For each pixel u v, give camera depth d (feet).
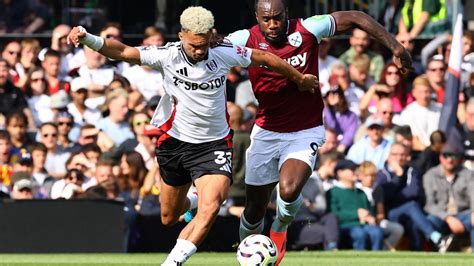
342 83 167.32
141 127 155.63
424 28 176.76
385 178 151.12
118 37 170.50
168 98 90.94
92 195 145.69
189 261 120.47
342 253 136.77
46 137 156.46
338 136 162.20
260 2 97.14
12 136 156.15
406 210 149.69
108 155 152.25
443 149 150.30
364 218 148.25
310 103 100.42
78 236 140.87
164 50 88.12
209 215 86.74
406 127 160.04
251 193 103.86
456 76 165.17
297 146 99.55
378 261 121.08
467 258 127.85
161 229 144.87
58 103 166.30
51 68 169.58
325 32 99.86
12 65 173.27
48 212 140.67
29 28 181.98
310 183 148.25
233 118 147.02
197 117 90.17
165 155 93.25
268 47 98.53
